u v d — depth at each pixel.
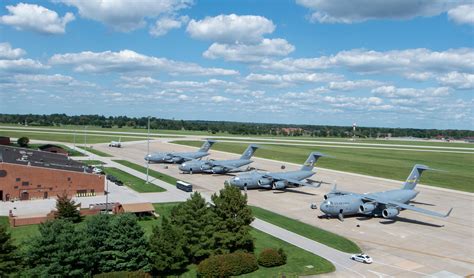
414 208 89.62
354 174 160.50
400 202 99.81
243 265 59.50
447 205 110.56
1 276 50.28
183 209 64.75
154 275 58.16
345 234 81.31
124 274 52.41
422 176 162.12
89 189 108.88
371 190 128.38
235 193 65.56
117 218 58.00
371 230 84.62
